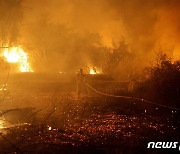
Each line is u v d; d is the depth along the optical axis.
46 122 9.45
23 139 7.49
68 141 7.52
